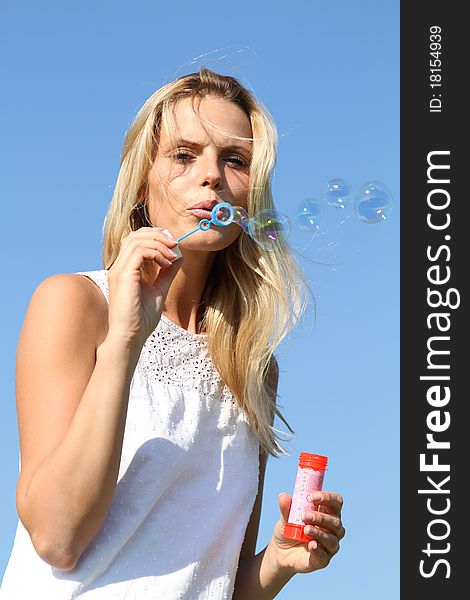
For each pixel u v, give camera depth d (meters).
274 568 3.63
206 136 3.69
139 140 3.80
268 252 3.89
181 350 3.67
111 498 3.06
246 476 3.65
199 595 3.37
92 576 3.15
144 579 3.21
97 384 3.08
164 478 3.36
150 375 3.56
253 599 3.68
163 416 3.48
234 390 3.72
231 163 3.76
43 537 2.99
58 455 3.00
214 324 3.79
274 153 3.82
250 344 3.80
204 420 3.60
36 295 3.39
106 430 3.03
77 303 3.35
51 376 3.21
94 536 3.10
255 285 3.89
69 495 2.98
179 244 3.61
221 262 3.92
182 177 3.68
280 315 3.89
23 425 3.20
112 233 3.87
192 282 3.79
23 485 3.08
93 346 3.34
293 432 3.91
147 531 3.29
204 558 3.39
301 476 3.51
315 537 3.41
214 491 3.52
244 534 3.68
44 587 3.12
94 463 2.99
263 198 3.80
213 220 3.60
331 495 3.43
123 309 3.18
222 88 3.81
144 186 3.84
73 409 3.19
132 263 3.28
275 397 4.07
